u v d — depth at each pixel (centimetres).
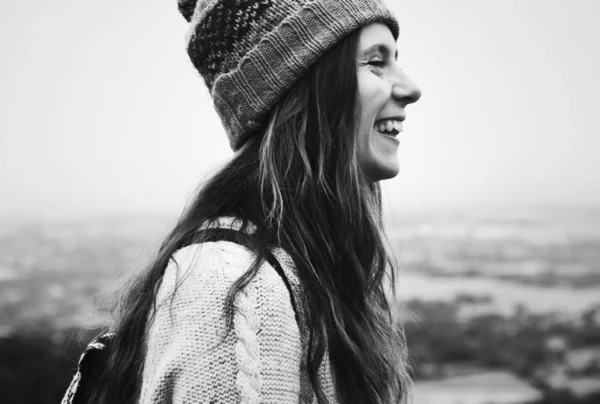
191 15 114
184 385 75
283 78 96
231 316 78
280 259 88
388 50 102
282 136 96
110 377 95
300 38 96
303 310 86
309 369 84
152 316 87
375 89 99
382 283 113
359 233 100
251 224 92
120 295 109
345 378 91
